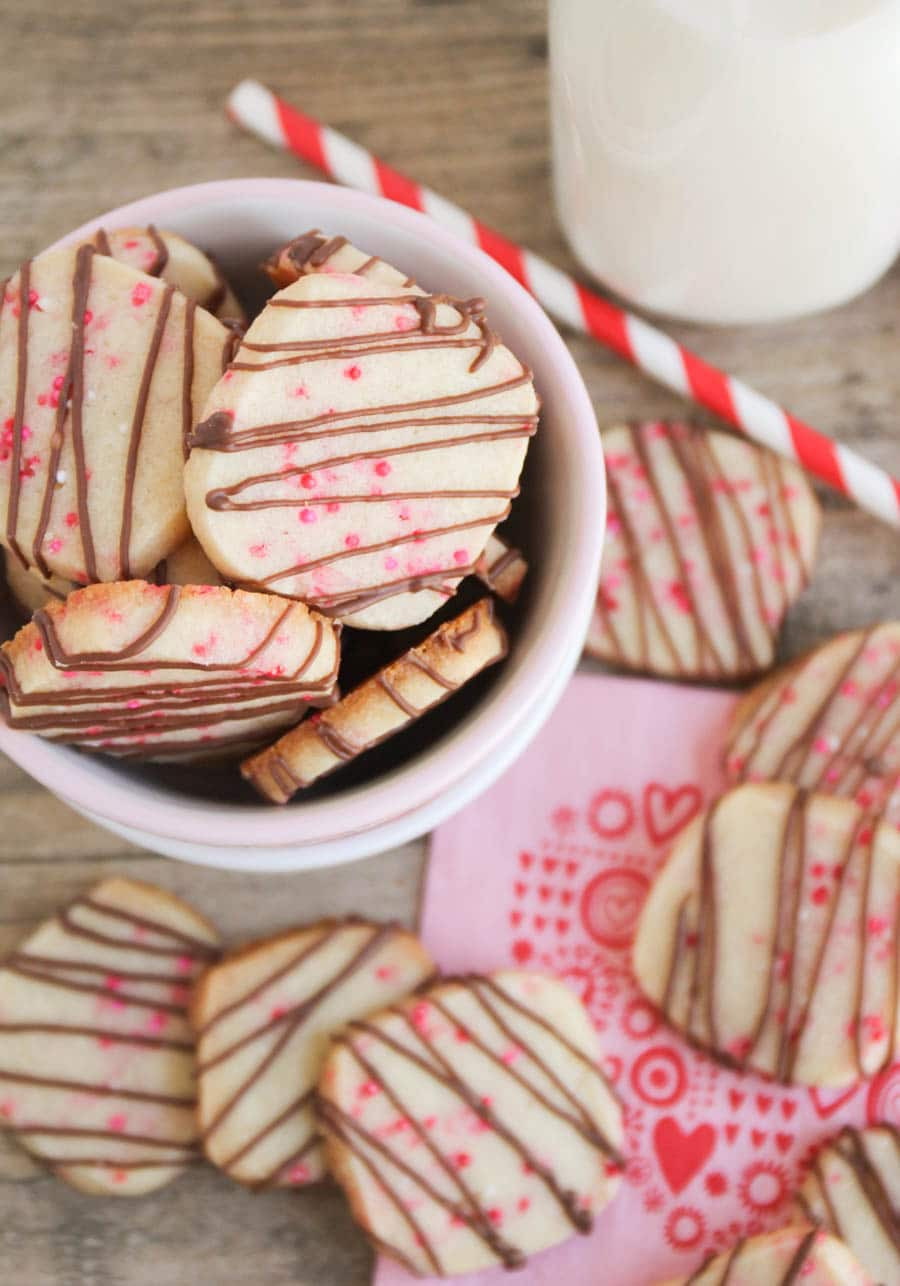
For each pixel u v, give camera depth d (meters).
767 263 0.53
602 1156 0.52
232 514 0.43
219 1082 0.52
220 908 0.54
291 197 0.46
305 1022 0.53
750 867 0.53
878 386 0.56
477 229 0.55
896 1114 0.52
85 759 0.44
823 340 0.56
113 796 0.44
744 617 0.55
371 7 0.57
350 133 0.57
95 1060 0.53
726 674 0.54
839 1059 0.52
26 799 0.54
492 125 0.57
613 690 0.55
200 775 0.46
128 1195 0.52
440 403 0.44
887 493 0.54
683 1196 0.52
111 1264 0.52
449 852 0.54
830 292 0.54
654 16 0.48
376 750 0.47
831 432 0.56
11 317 0.45
